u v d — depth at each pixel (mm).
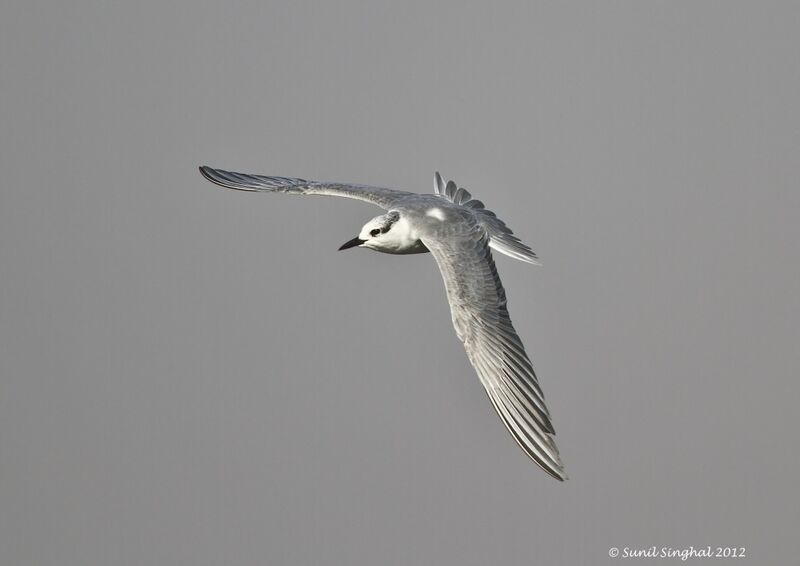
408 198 16078
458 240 14633
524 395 12516
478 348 13086
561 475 12000
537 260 16031
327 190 16734
